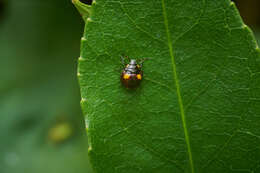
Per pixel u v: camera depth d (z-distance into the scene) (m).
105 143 0.13
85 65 0.13
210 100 0.13
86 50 0.13
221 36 0.13
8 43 0.24
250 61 0.13
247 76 0.13
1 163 0.21
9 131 0.22
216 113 0.13
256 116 0.13
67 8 0.24
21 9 0.25
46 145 0.21
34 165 0.21
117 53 0.13
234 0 0.19
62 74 0.23
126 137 0.13
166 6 0.13
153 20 0.13
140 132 0.13
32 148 0.22
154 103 0.13
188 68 0.13
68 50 0.23
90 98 0.13
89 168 0.20
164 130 0.13
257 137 0.13
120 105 0.13
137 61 0.13
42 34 0.24
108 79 0.13
